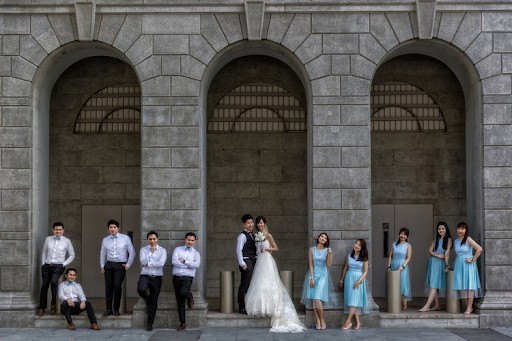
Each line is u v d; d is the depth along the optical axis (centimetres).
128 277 1353
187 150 1122
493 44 1132
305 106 1361
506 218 1114
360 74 1129
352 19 1133
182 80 1128
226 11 1129
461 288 1102
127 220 1346
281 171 1354
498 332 1043
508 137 1124
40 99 1177
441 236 1143
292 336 1009
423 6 1119
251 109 1362
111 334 1027
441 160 1352
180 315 1064
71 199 1345
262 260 1086
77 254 1338
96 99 1360
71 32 1131
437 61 1354
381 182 1355
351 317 1080
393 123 1361
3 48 1130
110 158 1351
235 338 994
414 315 1099
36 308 1112
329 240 1109
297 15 1134
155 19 1132
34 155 1142
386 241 1353
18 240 1112
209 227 1345
